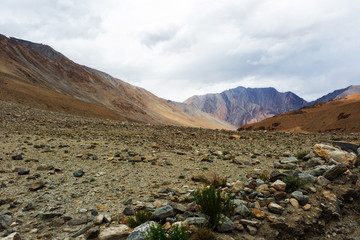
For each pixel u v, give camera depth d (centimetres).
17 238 452
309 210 667
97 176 932
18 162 1083
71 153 1311
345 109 16212
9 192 730
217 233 517
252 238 519
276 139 2322
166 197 700
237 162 1228
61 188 781
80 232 490
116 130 2523
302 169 1077
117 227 502
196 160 1293
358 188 829
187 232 464
